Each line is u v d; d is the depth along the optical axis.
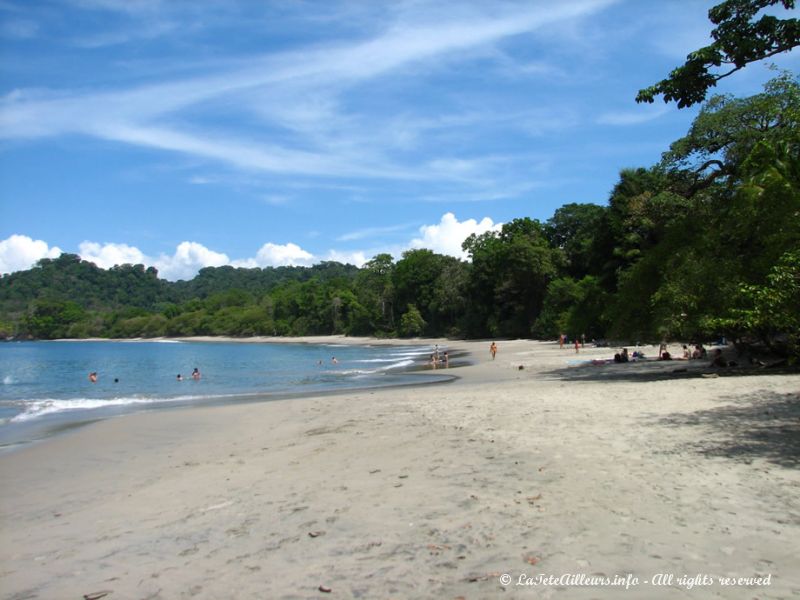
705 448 8.70
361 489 7.64
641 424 10.96
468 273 91.81
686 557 4.83
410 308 106.50
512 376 27.78
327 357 62.34
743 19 10.96
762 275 18.98
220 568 5.34
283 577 5.02
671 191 33.41
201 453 11.67
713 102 28.77
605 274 51.31
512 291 78.88
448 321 101.50
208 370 45.16
